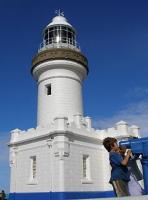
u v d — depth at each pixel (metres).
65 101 27.92
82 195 23.30
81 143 24.72
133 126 26.92
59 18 31.17
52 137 23.52
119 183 6.01
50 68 28.62
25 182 24.89
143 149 9.82
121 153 6.55
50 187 22.67
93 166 25.25
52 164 23.05
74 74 29.08
